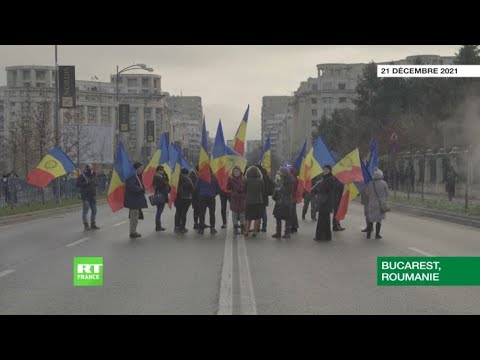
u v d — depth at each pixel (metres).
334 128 82.75
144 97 134.38
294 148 133.62
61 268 12.15
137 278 10.98
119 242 16.61
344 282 10.62
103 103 129.50
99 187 50.25
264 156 22.94
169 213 28.41
